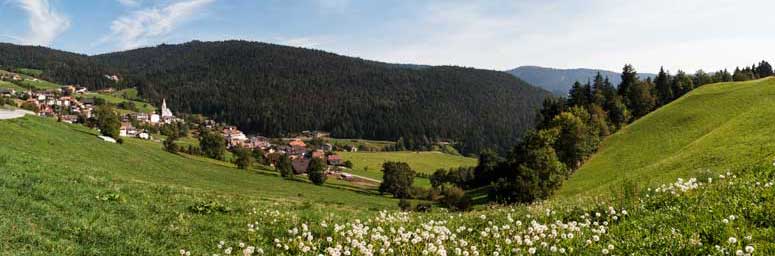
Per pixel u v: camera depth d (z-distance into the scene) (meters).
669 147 60.16
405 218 14.69
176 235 12.91
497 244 10.35
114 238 11.79
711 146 36.88
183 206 16.67
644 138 70.62
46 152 39.50
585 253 9.08
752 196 10.15
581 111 91.75
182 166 77.06
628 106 113.62
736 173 15.10
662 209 11.08
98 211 13.83
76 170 22.88
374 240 11.16
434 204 83.56
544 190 60.78
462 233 12.44
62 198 14.24
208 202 17.80
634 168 56.91
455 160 193.25
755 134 34.69
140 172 54.19
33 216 12.10
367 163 172.75
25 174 16.73
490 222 12.53
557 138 78.38
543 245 9.89
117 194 15.95
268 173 109.69
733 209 9.53
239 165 106.44
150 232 12.80
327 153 182.50
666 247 8.39
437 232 11.20
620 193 14.02
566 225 10.66
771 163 14.02
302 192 84.75
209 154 125.88
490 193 77.81
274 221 14.73
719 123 60.25
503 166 98.62
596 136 82.19
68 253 10.38
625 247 9.00
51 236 11.18
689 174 28.45
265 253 11.55
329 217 15.47
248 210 16.97
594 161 73.12
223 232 13.57
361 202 82.38
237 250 11.93
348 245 11.59
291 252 11.62
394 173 106.25
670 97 119.31
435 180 136.25
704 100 76.44
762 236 8.12
